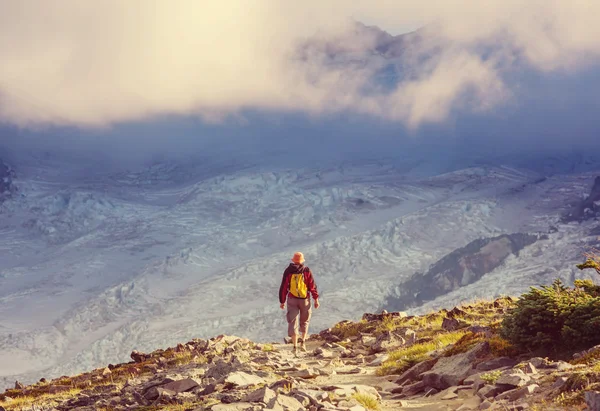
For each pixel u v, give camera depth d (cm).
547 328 1436
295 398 1299
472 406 1300
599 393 994
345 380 1555
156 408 1396
